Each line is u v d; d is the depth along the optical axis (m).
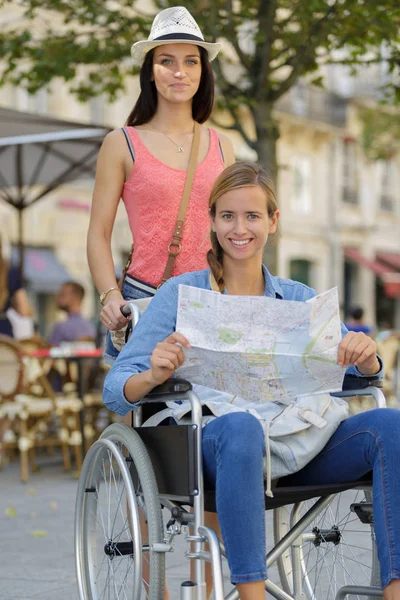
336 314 3.29
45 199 23.62
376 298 35.25
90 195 24.77
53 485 8.60
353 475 3.46
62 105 23.31
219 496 3.12
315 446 3.40
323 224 32.31
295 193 31.20
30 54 10.11
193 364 3.28
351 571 4.08
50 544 6.15
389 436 3.32
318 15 9.23
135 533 3.38
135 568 3.40
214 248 3.64
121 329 3.97
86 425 9.54
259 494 3.11
